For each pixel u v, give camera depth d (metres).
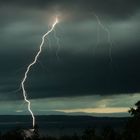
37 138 60.38
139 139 52.56
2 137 59.62
